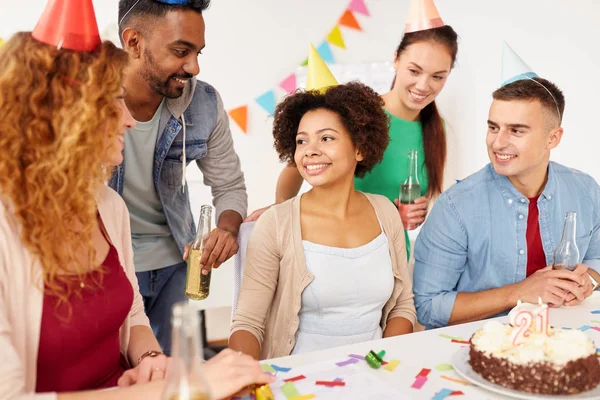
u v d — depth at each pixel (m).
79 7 0.97
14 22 2.80
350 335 1.50
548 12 2.81
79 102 0.95
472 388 1.01
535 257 1.68
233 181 2.08
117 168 1.80
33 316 0.98
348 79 3.28
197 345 0.73
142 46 1.66
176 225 1.98
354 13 3.25
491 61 2.95
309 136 1.54
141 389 0.91
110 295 1.09
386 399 0.96
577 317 1.38
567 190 1.70
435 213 1.70
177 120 1.85
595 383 0.99
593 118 2.78
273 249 1.52
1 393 0.85
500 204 1.66
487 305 1.54
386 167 2.19
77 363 1.07
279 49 3.20
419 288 1.69
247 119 3.20
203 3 1.66
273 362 1.12
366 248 1.54
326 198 1.55
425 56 2.07
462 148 3.04
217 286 2.77
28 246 0.96
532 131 1.54
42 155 0.95
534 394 0.96
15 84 0.93
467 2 3.00
